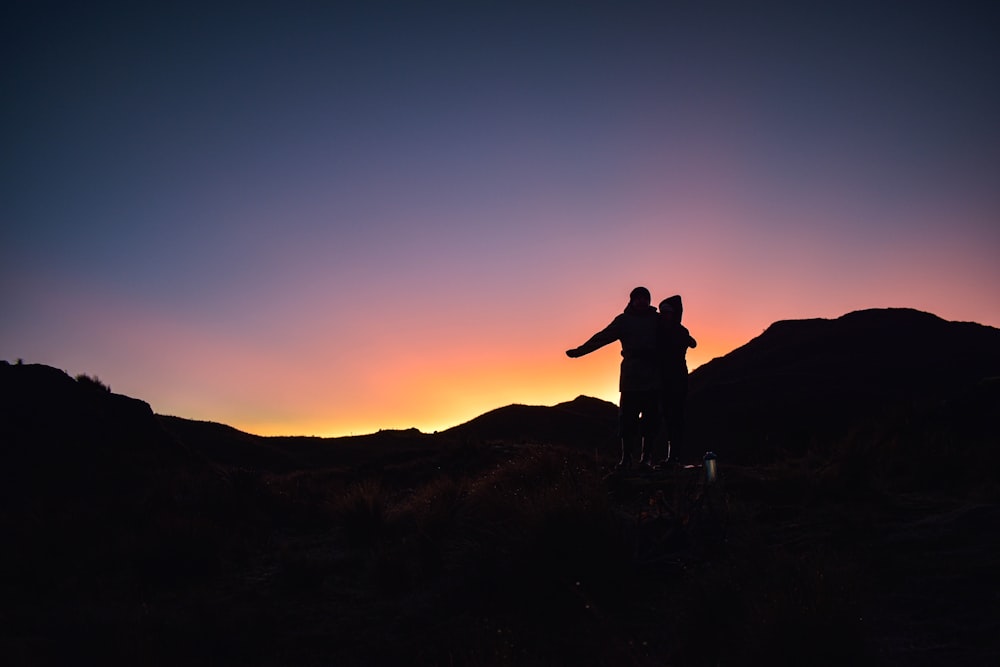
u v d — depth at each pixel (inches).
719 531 345.4
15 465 754.8
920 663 220.8
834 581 255.4
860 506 400.2
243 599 351.9
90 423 900.0
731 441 1307.8
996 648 225.1
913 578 287.0
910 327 1941.4
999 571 282.4
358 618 319.3
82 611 331.3
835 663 221.9
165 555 398.9
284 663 276.8
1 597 365.7
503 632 279.9
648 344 518.0
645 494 427.5
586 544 326.0
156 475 789.2
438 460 739.4
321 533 510.0
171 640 297.4
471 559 350.6
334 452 1523.1
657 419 523.5
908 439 558.9
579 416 1838.1
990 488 418.9
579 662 255.4
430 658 269.9
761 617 237.8
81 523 492.4
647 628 277.3
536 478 459.8
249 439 1610.5
